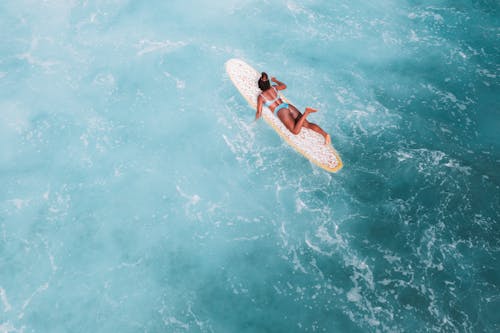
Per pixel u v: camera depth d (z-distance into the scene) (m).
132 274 10.23
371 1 16.19
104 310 9.69
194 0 16.23
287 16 15.89
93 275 10.20
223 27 15.58
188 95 13.63
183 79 14.05
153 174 11.94
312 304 9.66
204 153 12.31
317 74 14.11
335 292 9.77
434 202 11.10
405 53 14.62
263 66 14.34
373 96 13.48
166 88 13.81
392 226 10.74
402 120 12.85
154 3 16.20
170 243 10.70
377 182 11.55
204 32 15.42
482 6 15.91
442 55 14.50
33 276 10.17
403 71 14.14
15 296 9.86
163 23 15.70
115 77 14.12
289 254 10.41
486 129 12.59
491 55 14.45
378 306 9.50
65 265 10.35
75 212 11.22
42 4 16.12
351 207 11.13
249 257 10.43
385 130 12.60
